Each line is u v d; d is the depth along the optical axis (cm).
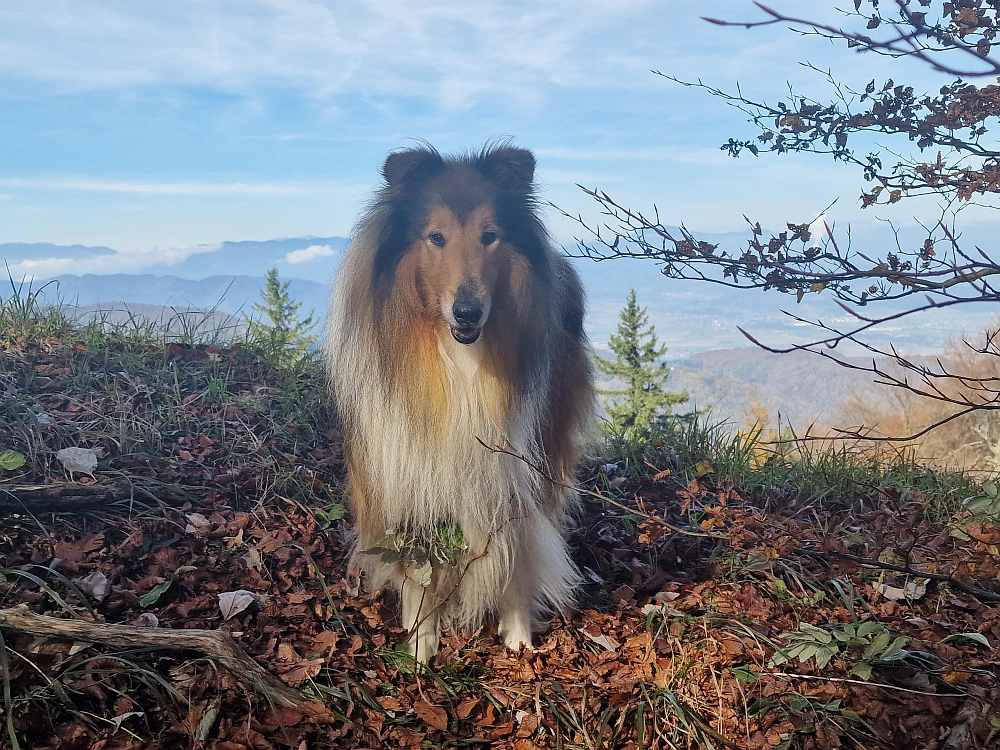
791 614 138
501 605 134
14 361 183
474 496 124
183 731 101
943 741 109
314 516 153
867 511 182
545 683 123
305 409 188
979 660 122
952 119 73
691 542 161
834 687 119
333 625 129
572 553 160
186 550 136
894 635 129
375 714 113
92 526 135
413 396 122
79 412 168
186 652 111
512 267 123
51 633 103
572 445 144
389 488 124
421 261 121
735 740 113
